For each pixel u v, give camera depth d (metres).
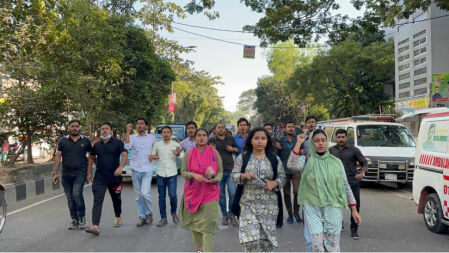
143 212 6.95
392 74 28.33
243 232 4.05
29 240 5.98
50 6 10.95
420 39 20.55
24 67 11.23
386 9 11.44
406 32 22.23
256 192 4.16
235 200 4.27
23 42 10.47
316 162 4.19
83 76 13.70
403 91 22.67
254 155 4.24
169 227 6.77
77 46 13.73
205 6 11.44
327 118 44.53
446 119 6.26
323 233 4.09
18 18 10.50
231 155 7.14
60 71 12.48
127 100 19.44
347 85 29.66
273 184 4.05
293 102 49.03
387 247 5.55
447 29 19.31
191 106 48.34
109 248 5.54
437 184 6.26
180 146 7.25
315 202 4.07
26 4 10.44
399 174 10.56
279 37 12.41
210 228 4.71
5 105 11.42
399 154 10.87
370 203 9.00
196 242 5.04
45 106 12.18
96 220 6.25
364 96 29.59
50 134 13.12
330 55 28.55
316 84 30.47
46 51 11.57
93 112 16.22
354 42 29.52
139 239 6.01
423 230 6.53
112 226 6.87
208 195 4.79
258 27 12.41
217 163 4.95
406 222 7.11
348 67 27.38
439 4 10.68
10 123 12.05
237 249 5.48
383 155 10.81
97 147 6.59
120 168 6.55
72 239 6.03
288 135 7.10
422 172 6.77
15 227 6.84
